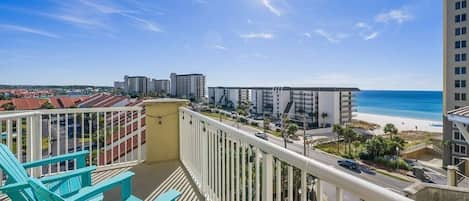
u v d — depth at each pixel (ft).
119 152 12.77
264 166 4.78
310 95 127.75
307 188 3.63
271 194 4.66
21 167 6.72
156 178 10.94
